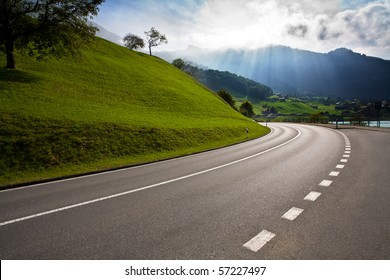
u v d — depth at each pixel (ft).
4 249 15.72
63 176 35.99
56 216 20.81
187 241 16.14
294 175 32.71
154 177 34.47
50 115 62.80
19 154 45.06
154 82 159.22
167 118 97.30
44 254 15.10
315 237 16.11
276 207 21.48
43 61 125.70
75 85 108.06
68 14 104.32
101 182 32.55
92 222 19.42
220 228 17.83
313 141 72.90
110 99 105.81
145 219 19.75
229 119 133.39
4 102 66.59
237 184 29.40
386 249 14.58
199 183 30.42
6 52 101.96
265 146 66.80
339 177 30.63
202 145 72.23
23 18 99.09
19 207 23.43
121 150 56.08
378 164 36.99
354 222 18.07
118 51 219.82
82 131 57.82
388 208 20.43
